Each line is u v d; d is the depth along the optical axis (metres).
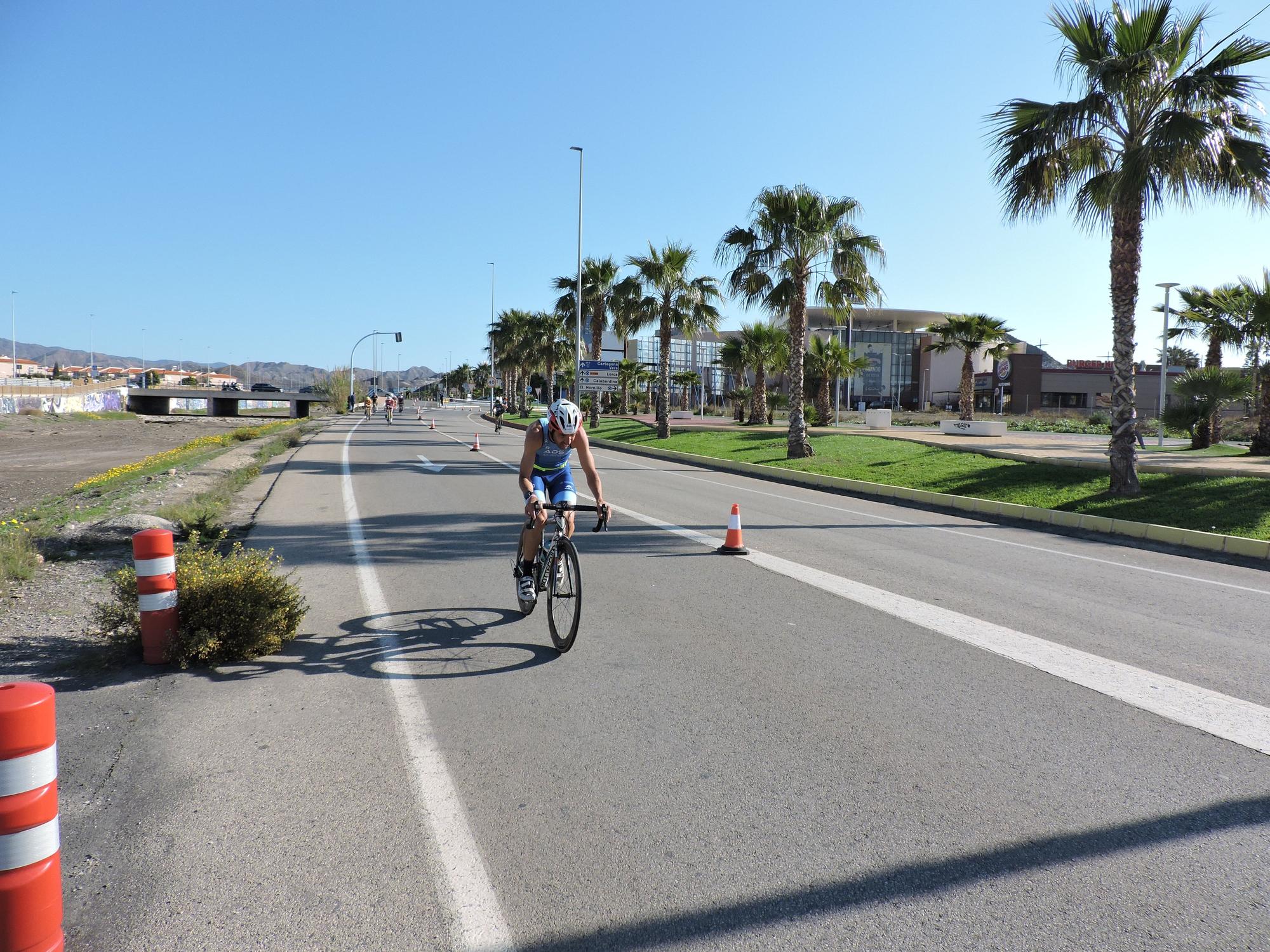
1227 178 12.26
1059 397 71.00
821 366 36.31
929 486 15.73
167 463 18.78
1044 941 2.41
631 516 11.55
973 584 7.55
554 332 54.12
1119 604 6.89
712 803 3.25
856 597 6.84
